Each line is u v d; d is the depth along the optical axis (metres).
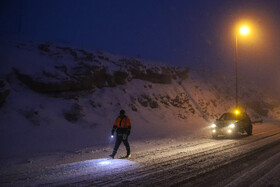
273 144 10.31
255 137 13.39
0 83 12.62
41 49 19.92
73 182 4.70
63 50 21.08
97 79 19.36
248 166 6.03
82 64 19.06
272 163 6.39
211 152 8.23
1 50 16.50
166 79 27.78
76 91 17.08
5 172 5.75
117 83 21.59
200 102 29.41
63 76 16.39
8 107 12.53
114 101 18.98
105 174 5.30
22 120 12.11
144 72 25.25
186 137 13.66
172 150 8.80
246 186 4.36
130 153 8.19
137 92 22.34
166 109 23.06
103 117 16.28
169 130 17.73
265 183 4.54
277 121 34.47
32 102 13.85
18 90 14.27
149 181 4.73
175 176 5.09
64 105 15.20
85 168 5.97
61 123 13.44
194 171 5.52
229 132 12.89
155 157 7.39
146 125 17.88
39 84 14.95
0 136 10.10
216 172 5.42
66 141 11.30
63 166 6.30
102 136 13.26
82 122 14.58
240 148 9.14
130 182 4.66
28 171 5.80
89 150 9.30
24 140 10.34
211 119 26.88
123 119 7.50
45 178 5.07
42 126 12.37
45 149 9.64
